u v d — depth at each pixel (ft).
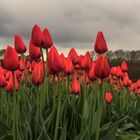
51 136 2.56
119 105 4.64
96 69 2.15
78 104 3.31
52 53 2.20
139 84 5.98
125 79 4.82
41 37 2.58
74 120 2.88
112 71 5.38
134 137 2.92
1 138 2.44
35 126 2.58
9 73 3.59
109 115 3.84
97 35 2.42
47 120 2.71
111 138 2.45
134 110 4.31
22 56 3.26
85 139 2.38
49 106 3.41
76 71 4.73
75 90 3.31
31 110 2.93
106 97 3.86
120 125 3.70
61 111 2.91
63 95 3.96
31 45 2.77
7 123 2.97
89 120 2.79
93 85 3.33
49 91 3.88
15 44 2.82
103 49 2.41
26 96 3.49
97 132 2.28
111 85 5.95
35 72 2.52
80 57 3.62
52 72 2.23
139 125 3.68
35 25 2.57
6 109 3.24
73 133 2.76
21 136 2.53
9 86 3.01
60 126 2.85
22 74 4.63
